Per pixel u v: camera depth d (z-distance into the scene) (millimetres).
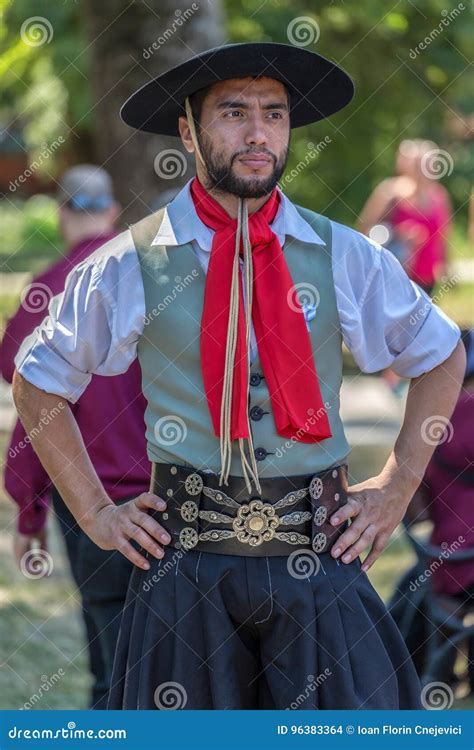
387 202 14602
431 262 14617
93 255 4660
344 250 4645
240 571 4461
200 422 4512
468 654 7320
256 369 4523
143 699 4500
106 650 6105
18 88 19156
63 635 8453
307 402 4516
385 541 4680
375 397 16031
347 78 4715
